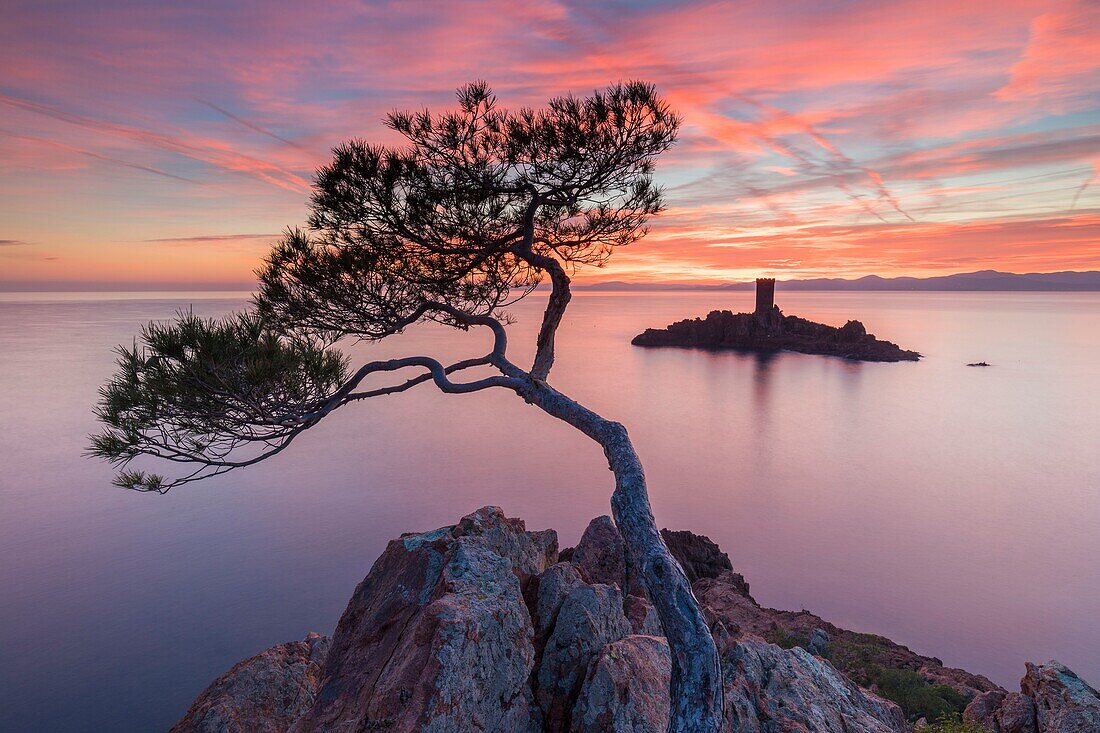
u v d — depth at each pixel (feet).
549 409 28.35
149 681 245.86
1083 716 40.50
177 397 23.50
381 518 482.28
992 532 453.58
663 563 20.80
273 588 343.26
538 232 34.71
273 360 24.16
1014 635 286.46
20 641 276.21
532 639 24.03
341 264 29.22
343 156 28.99
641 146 30.66
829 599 328.90
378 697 20.44
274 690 32.50
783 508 509.76
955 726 41.39
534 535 35.47
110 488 543.39
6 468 598.75
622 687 23.13
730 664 30.55
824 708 28.73
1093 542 432.25
